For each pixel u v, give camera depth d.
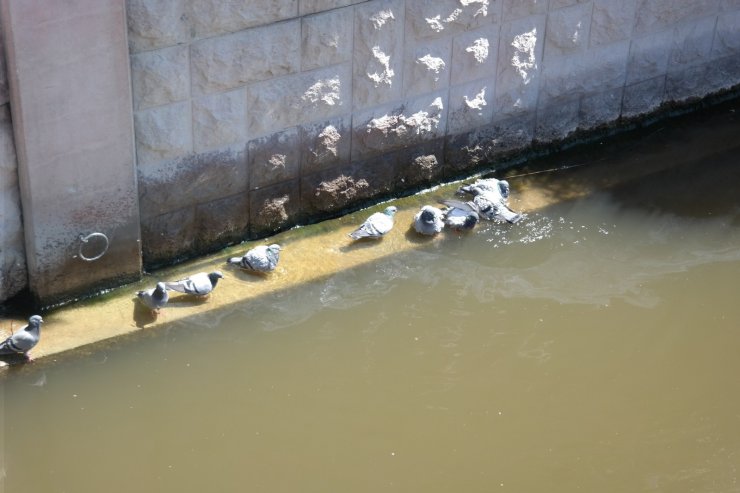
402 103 11.57
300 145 11.08
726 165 12.81
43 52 8.95
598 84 12.85
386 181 11.89
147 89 9.84
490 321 10.41
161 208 10.47
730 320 10.50
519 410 9.45
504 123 12.42
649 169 12.70
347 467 8.80
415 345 10.09
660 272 11.09
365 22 10.84
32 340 9.36
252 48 10.26
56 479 8.55
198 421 9.15
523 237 11.52
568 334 10.28
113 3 9.09
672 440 9.20
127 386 9.41
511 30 11.89
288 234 11.35
